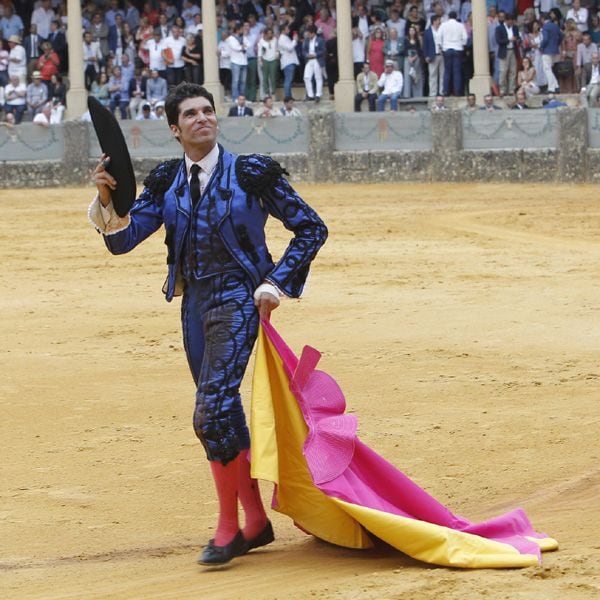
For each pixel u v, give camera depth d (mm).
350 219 51438
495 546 12289
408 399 21812
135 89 73250
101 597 12312
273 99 74000
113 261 41531
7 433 20562
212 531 15102
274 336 13219
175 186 13625
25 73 74500
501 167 64062
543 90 71438
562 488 16047
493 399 21609
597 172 62219
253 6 77125
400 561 12734
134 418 21297
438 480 16812
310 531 13312
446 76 71562
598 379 22922
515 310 30672
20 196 64250
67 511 16234
